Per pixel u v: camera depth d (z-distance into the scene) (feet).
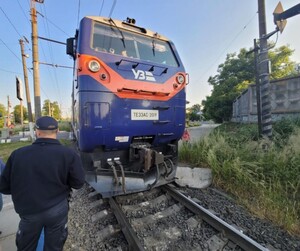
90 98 10.45
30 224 6.16
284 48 68.23
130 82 11.55
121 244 8.71
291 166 13.99
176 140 14.64
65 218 6.82
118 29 13.28
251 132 24.99
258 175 14.12
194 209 10.94
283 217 10.27
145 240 8.87
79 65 10.64
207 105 83.41
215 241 8.66
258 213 10.99
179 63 14.67
